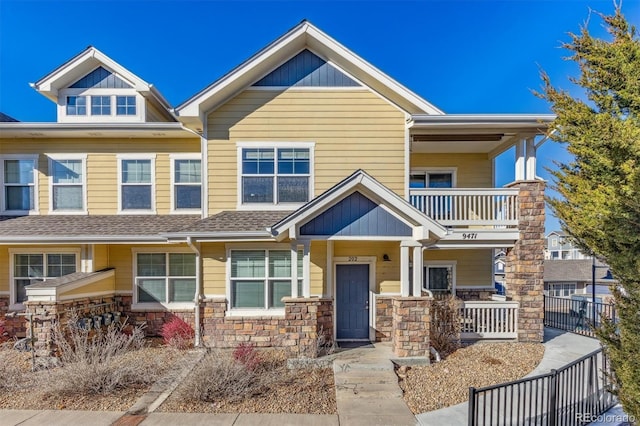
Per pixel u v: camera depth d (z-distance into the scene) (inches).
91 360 295.0
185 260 432.1
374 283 397.7
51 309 335.0
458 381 286.5
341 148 409.1
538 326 389.1
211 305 385.4
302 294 356.2
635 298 197.8
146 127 419.8
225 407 241.1
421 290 339.3
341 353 340.2
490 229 402.0
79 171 442.6
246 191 407.8
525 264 393.7
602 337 217.3
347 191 325.1
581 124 302.7
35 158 439.2
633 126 258.8
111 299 421.4
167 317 424.8
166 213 441.4
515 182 404.5
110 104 460.8
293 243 341.1
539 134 405.1
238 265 389.4
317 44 401.7
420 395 261.0
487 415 232.4
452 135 427.8
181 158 443.5
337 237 330.3
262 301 388.5
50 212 437.7
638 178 198.4
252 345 346.3
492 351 357.4
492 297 482.3
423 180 509.0
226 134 406.3
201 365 280.4
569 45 312.3
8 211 438.3
